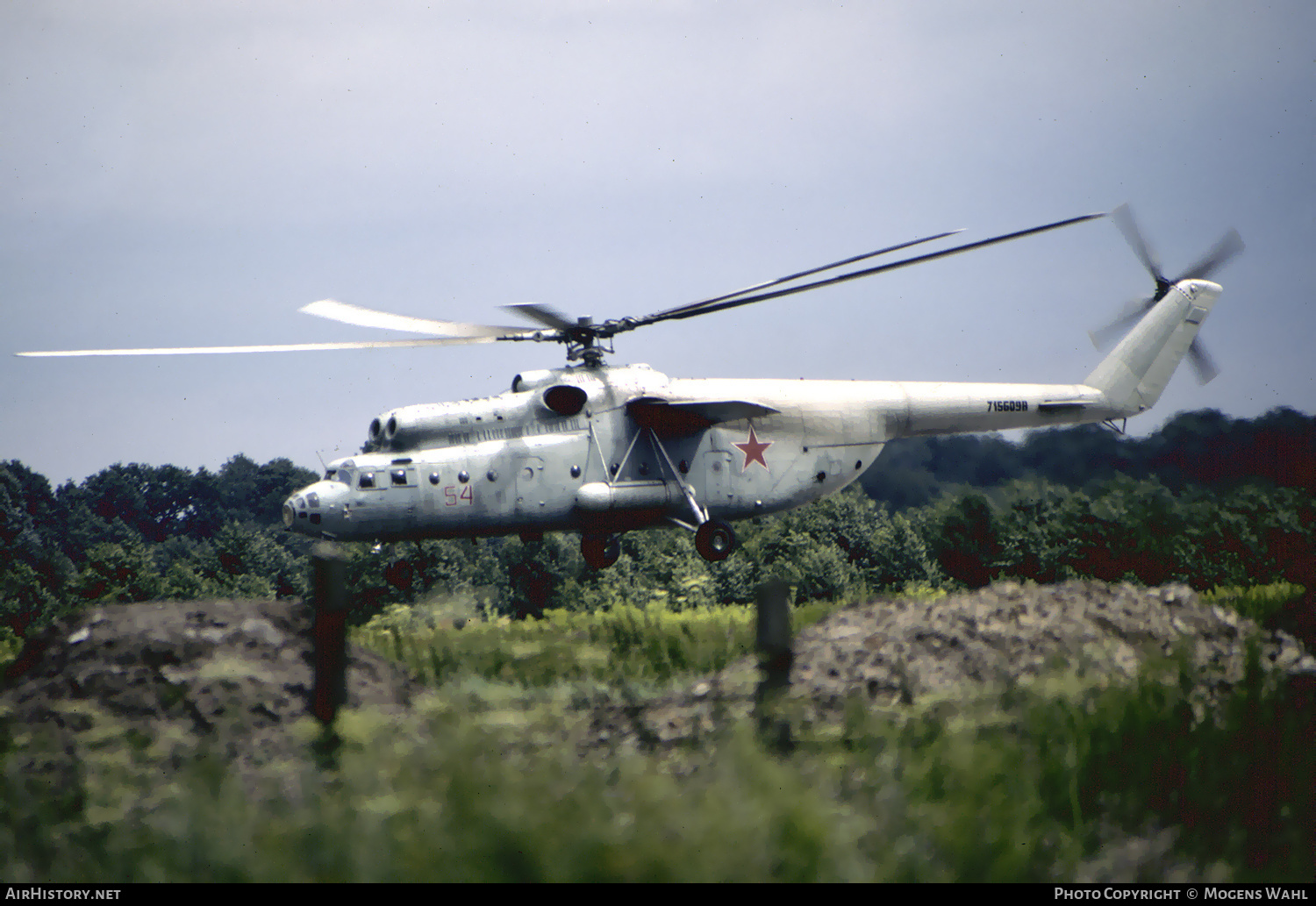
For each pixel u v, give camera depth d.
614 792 5.51
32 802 5.96
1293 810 5.88
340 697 7.10
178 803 5.60
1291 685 7.91
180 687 7.41
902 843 5.16
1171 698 7.38
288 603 8.79
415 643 11.34
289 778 6.21
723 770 5.78
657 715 7.62
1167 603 9.70
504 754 6.36
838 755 6.31
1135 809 5.90
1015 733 6.86
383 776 5.74
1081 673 7.96
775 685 6.79
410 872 4.80
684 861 4.75
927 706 7.21
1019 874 5.06
